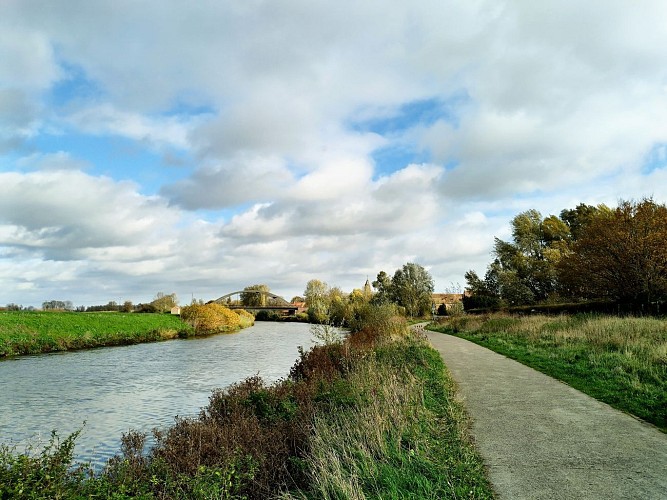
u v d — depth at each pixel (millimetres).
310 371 14359
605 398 9938
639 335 16172
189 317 54062
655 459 6289
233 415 9531
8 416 13484
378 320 25375
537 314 37531
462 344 24297
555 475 5824
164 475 6777
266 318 103188
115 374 21438
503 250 58562
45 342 31875
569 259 38938
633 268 31828
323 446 6996
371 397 9211
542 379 12430
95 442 10930
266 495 6684
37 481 5465
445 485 5539
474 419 8492
